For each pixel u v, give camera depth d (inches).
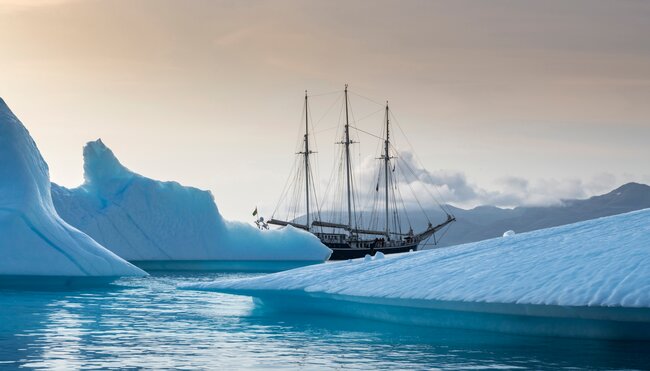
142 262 1951.3
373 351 488.1
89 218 1854.1
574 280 516.4
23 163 1189.7
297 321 665.6
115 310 768.3
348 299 637.3
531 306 502.6
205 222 1987.0
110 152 1971.0
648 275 493.7
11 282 1111.0
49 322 653.9
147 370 422.9
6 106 1248.8
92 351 489.4
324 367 433.4
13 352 483.5
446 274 615.8
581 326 526.6
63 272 1090.7
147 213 1913.1
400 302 585.9
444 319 597.6
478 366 432.8
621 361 442.6
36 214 1144.2
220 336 563.8
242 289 724.7
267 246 2086.6
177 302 876.0
